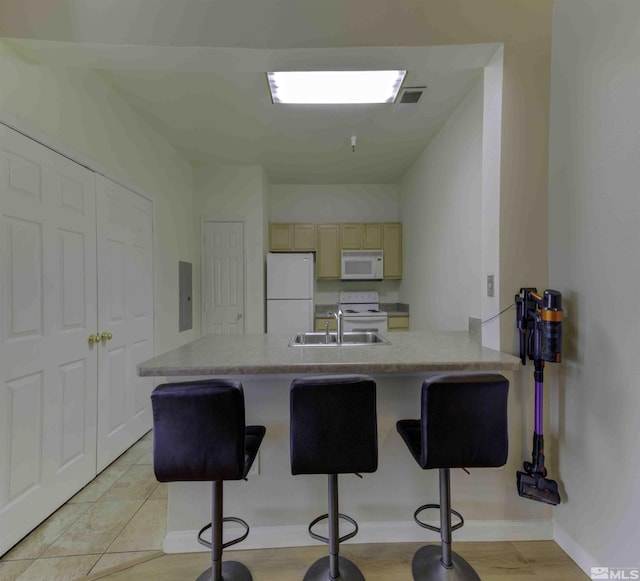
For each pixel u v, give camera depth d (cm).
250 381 152
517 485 148
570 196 140
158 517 169
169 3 141
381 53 148
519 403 151
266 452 153
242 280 381
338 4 142
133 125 251
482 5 145
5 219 146
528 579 133
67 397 181
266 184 412
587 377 133
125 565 142
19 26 138
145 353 263
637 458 113
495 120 153
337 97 217
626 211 116
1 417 145
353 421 113
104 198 215
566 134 142
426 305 328
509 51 147
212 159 356
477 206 218
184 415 109
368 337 207
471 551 147
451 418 115
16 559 144
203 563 143
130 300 243
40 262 164
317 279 451
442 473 130
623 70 116
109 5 140
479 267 215
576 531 139
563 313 143
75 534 158
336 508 125
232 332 379
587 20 131
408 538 154
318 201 459
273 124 277
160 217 294
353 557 145
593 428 130
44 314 166
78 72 191
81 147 193
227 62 153
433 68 160
